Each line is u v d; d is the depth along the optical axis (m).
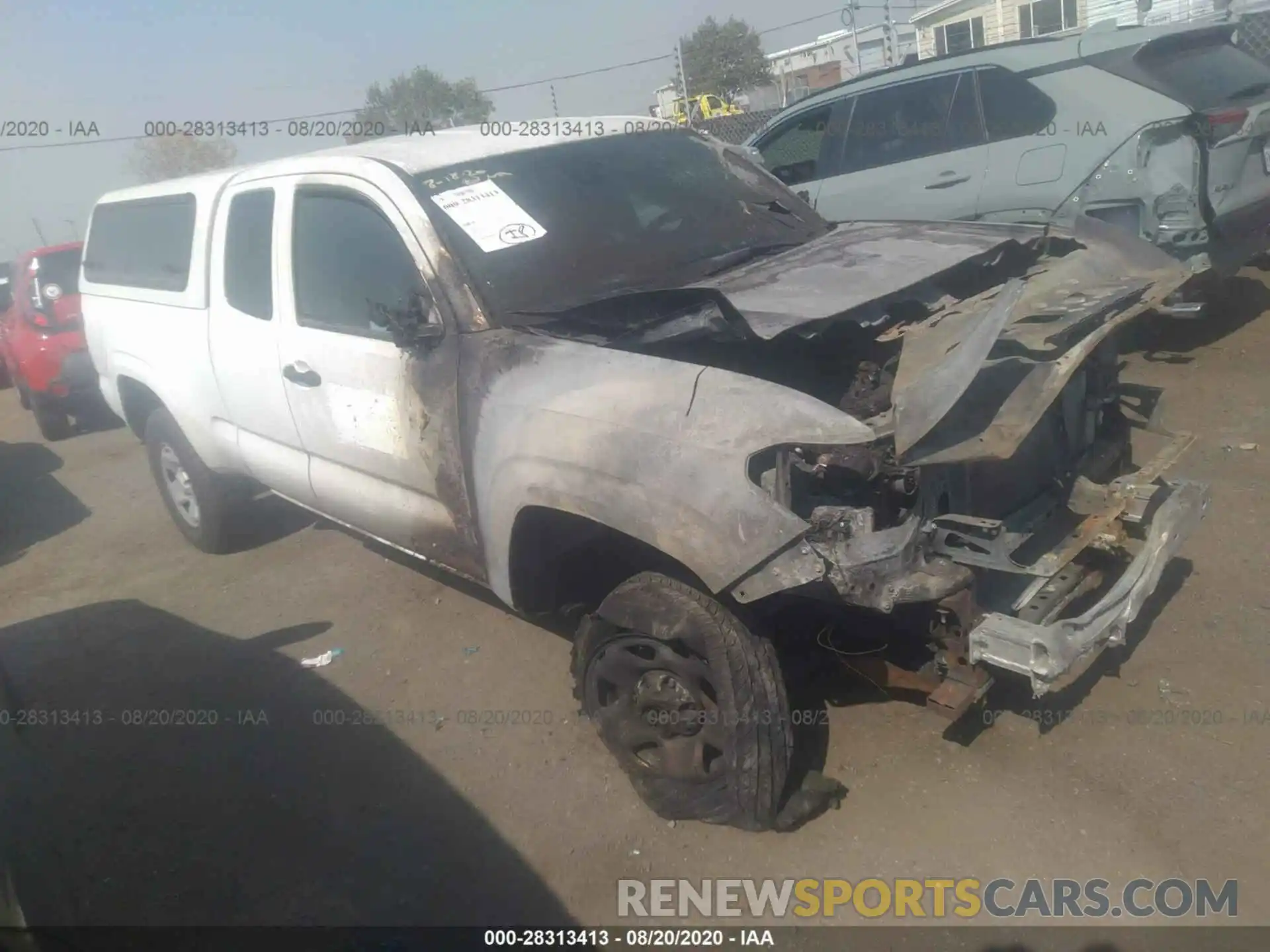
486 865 3.04
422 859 3.10
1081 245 3.69
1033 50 6.16
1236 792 2.85
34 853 2.51
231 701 4.16
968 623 2.64
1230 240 5.87
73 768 3.83
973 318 2.98
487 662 4.14
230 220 4.45
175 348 4.86
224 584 5.33
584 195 3.87
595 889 2.88
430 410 3.38
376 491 3.83
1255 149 5.96
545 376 3.04
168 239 5.03
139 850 3.32
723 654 2.71
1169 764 2.99
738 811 2.85
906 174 6.67
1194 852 2.69
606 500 2.76
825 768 3.16
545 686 3.91
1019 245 3.70
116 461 8.45
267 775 3.63
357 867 3.11
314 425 3.99
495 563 3.31
